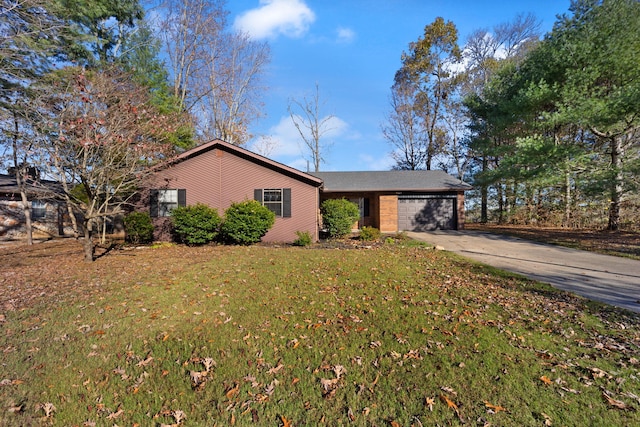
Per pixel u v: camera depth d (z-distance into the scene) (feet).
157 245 37.83
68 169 29.22
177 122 50.96
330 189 58.54
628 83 39.73
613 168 41.06
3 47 30.55
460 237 48.01
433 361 10.85
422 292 18.84
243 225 38.04
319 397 9.05
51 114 28.14
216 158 42.73
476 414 8.25
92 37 43.57
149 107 38.24
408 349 11.72
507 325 13.79
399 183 61.16
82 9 45.14
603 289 19.51
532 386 9.37
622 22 39.73
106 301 17.16
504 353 11.32
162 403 8.91
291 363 10.85
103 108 29.63
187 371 10.47
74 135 26.89
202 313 15.43
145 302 17.01
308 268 25.07
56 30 36.42
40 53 34.32
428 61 87.56
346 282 21.01
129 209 42.24
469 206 87.04
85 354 11.56
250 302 16.97
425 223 59.93
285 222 42.96
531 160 43.06
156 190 42.34
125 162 31.27
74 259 29.19
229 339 12.66
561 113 40.86
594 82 42.60
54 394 9.28
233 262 27.30
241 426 7.98
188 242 40.09
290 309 15.94
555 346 11.86
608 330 13.25
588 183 42.34
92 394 9.30
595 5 42.60
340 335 12.94
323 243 41.22
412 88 92.02
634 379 9.66
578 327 13.56
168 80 67.05
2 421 8.18
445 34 85.46
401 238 45.98
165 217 42.45
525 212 71.82
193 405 8.79
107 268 25.11
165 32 66.18
